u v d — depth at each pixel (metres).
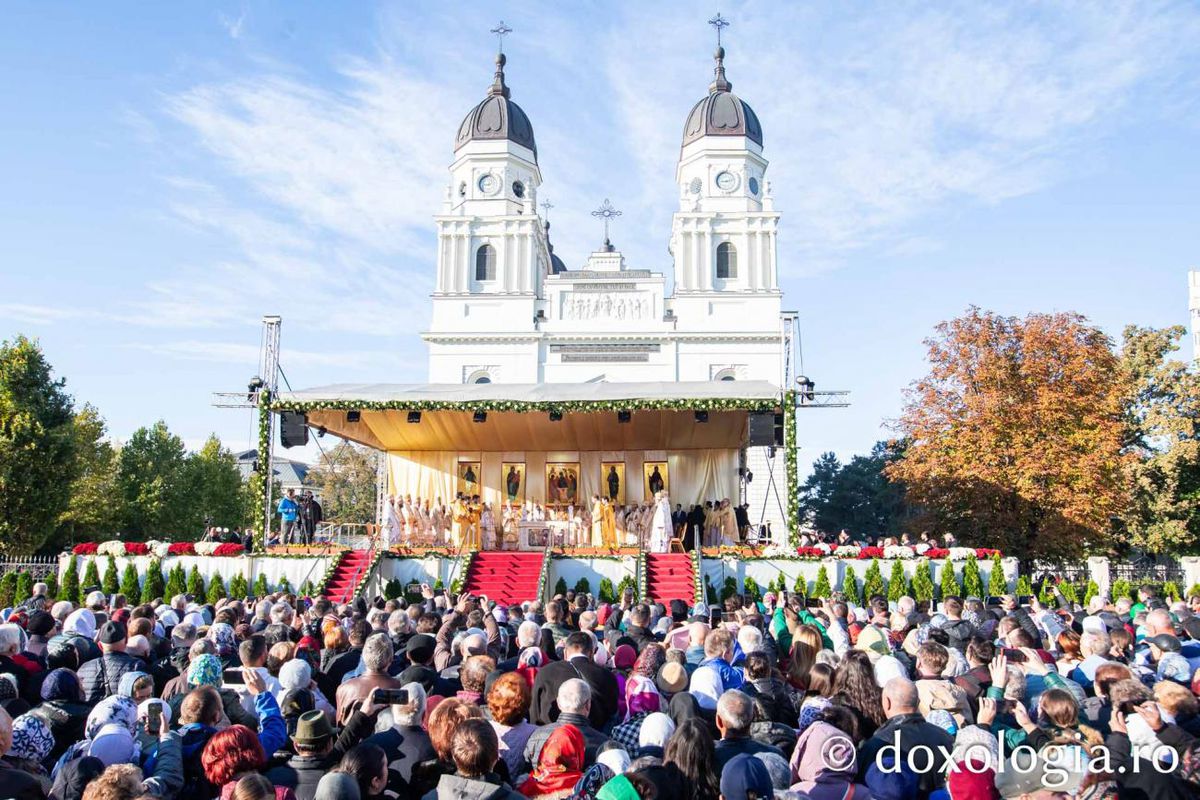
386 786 6.31
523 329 67.94
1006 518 40.66
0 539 42.19
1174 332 49.75
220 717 6.93
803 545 31.72
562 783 6.18
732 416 36.28
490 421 37.81
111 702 7.04
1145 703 6.73
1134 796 6.03
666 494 32.75
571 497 40.88
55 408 45.50
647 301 68.50
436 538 36.00
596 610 14.98
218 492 66.88
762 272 69.06
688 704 7.18
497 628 11.85
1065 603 21.02
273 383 32.44
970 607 15.27
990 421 41.00
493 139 72.44
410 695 6.78
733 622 12.70
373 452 88.50
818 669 7.97
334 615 14.21
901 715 6.65
